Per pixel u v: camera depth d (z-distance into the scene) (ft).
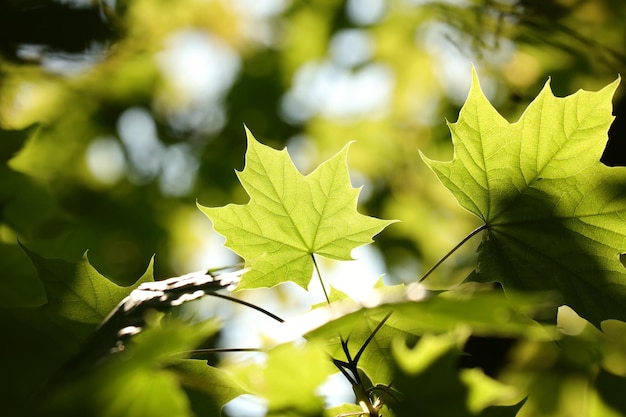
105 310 3.66
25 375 3.42
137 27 4.88
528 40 5.59
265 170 3.70
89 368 3.36
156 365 3.51
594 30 5.74
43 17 4.46
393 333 3.68
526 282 3.71
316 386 3.39
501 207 3.74
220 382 3.58
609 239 3.70
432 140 8.42
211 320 3.24
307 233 3.73
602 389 3.99
